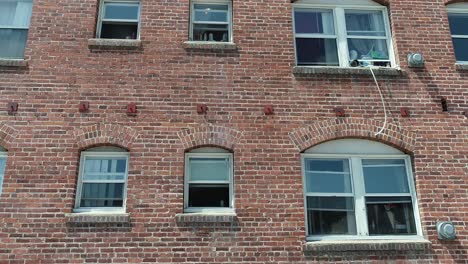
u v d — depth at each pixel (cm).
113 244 865
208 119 962
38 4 1024
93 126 936
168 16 1041
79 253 855
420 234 936
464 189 953
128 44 1004
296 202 920
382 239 924
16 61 967
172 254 868
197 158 957
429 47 1068
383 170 981
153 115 955
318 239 916
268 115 977
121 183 928
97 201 914
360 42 1088
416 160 967
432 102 1016
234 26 1046
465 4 1132
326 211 947
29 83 957
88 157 939
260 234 893
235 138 954
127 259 858
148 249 867
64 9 1026
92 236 866
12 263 838
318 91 1005
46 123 932
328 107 993
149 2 1049
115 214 881
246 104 982
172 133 947
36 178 895
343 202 955
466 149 983
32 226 863
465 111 1016
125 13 1063
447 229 909
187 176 940
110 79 975
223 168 953
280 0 1080
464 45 1105
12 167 897
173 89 980
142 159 923
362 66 1056
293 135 966
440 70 1047
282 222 905
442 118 1005
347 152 977
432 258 899
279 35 1049
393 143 977
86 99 955
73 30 1010
